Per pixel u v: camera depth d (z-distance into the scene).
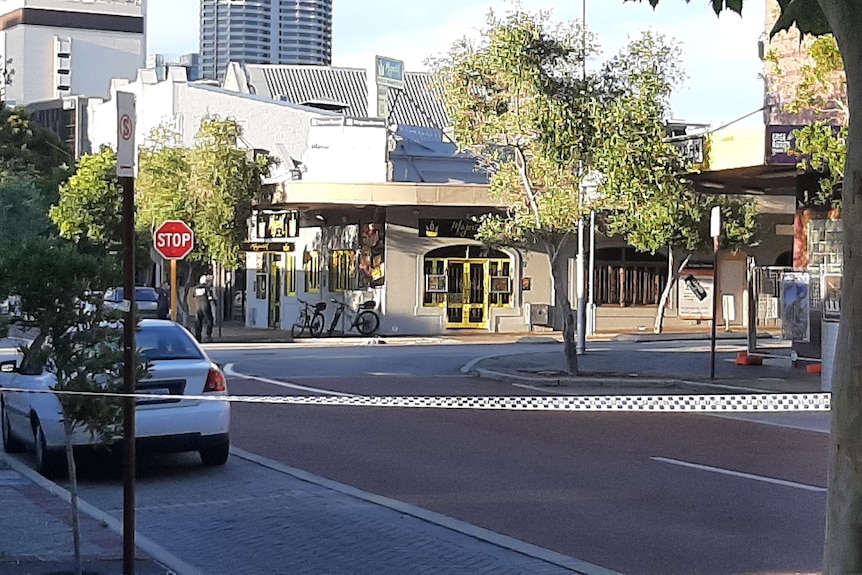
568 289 39.12
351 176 39.16
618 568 7.96
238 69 57.81
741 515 9.69
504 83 20.92
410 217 37.31
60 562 7.88
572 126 20.41
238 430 15.24
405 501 10.41
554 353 27.66
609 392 19.86
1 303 7.27
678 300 40.88
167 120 47.28
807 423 15.96
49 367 7.53
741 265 41.47
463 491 10.88
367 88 57.03
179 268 39.34
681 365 23.88
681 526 9.28
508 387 20.78
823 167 18.92
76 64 100.75
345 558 8.32
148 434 11.52
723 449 13.51
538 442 14.05
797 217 23.05
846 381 4.40
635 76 20.78
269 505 10.32
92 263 7.20
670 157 20.70
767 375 21.78
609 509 9.97
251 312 43.66
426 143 41.62
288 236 41.38
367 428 15.33
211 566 8.16
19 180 44.28
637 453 13.16
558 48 20.64
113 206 39.81
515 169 22.38
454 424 15.68
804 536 8.88
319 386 21.00
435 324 37.56
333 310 38.72
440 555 8.36
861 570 4.34
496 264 38.25
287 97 56.72
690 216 30.97
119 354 7.38
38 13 100.88
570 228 21.84
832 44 16.81
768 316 41.44
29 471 11.87
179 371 11.74
